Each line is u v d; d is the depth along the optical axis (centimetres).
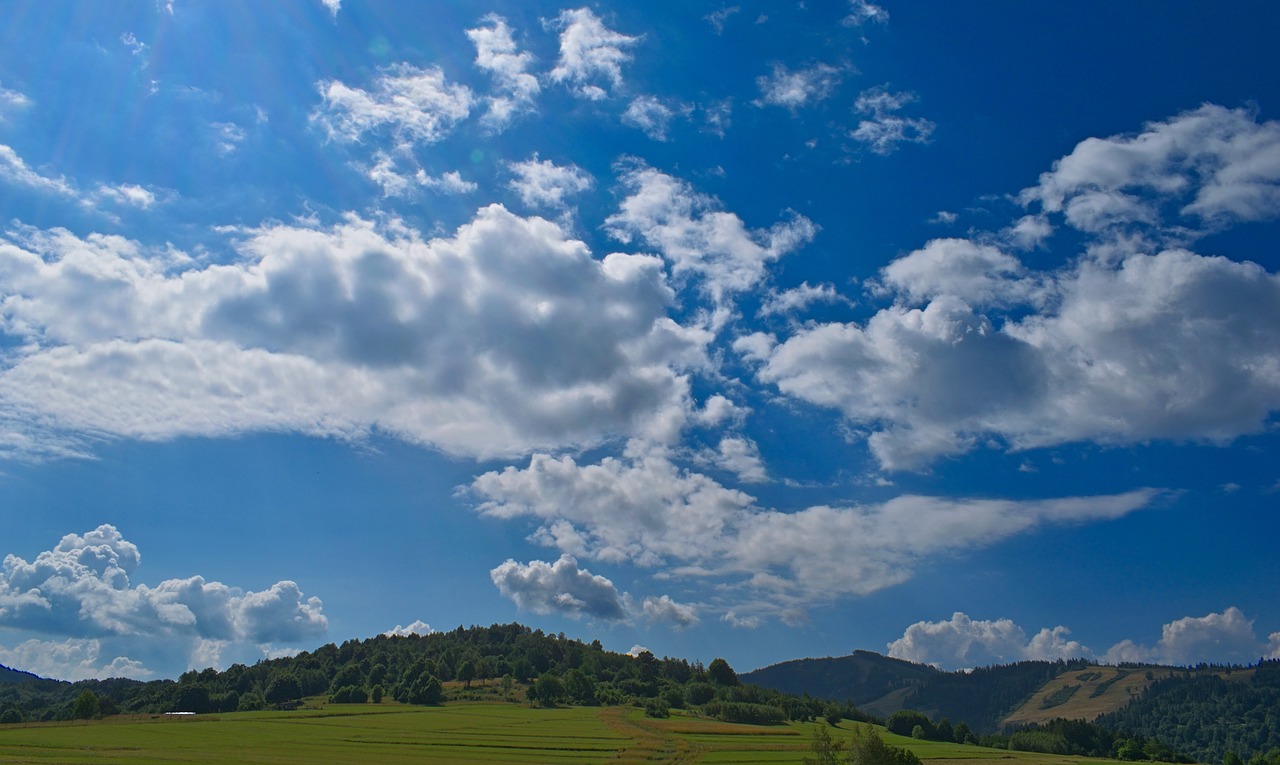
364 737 17725
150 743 15662
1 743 15062
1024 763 19262
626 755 15838
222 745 15725
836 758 9419
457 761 14088
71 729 18550
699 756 16038
